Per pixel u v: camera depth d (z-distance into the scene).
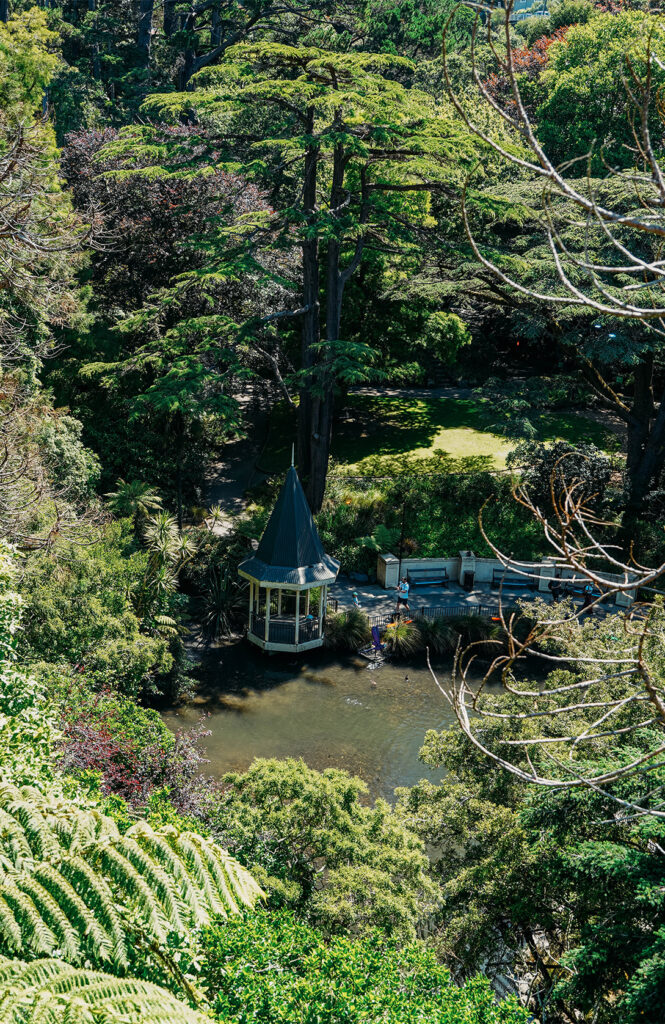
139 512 35.41
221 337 36.59
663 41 27.45
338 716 29.39
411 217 42.78
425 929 17.88
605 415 50.56
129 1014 6.98
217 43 59.75
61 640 23.75
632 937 13.36
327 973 12.47
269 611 32.47
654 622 16.14
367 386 55.41
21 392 23.38
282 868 17.19
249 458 45.72
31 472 21.88
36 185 17.55
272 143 33.28
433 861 20.91
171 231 40.66
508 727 18.88
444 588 37.22
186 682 30.09
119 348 39.38
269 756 27.05
